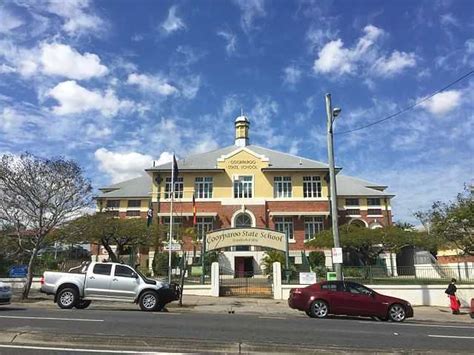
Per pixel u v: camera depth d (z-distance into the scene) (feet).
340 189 169.48
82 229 94.32
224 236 93.61
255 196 145.59
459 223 77.41
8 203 78.95
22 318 43.57
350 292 59.21
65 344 30.96
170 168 145.69
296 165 149.59
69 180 83.05
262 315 59.31
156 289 59.67
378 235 111.14
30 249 88.12
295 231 143.13
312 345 31.58
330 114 73.56
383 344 34.63
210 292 85.15
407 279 83.10
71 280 59.41
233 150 160.35
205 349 30.22
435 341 37.06
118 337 31.71
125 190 174.91
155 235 118.62
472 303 64.90
